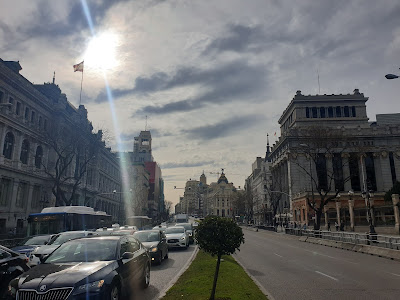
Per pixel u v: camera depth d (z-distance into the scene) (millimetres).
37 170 45844
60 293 6254
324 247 26562
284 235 42219
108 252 8320
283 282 11133
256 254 20594
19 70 44719
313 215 58000
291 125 86062
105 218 37594
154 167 152000
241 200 105688
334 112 82375
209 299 7641
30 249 15438
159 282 11047
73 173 57281
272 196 77688
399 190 45562
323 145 50438
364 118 81250
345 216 56219
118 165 98188
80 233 15516
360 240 25234
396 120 87062
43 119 48062
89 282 6582
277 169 87750
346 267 14797
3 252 9508
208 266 12641
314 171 71875
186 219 63438
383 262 16703
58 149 47094
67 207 26391
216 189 183125
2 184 39406
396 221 38875
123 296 7930
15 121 40625
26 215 43688
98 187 75125
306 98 83062
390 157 71625
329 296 9078
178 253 20281
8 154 40594
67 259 7949
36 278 6660
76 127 49281
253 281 10477
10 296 6840
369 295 9203
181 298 7930
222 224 8219
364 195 33406
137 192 105875
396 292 9570
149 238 16141
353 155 68312
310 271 13586
